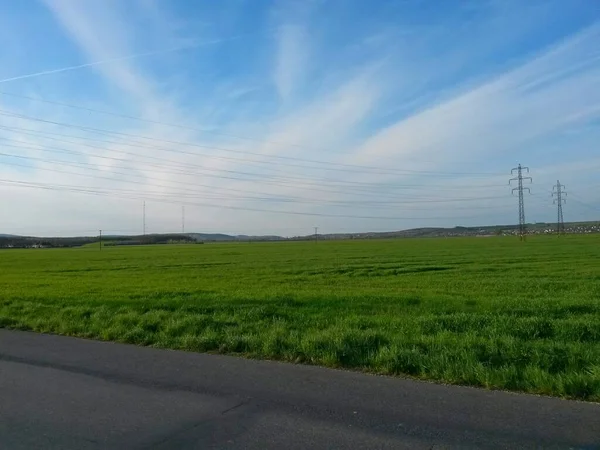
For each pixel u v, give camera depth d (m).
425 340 9.51
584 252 54.06
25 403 6.56
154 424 5.79
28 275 35.69
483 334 10.52
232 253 70.56
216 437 5.41
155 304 16.34
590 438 5.24
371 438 5.30
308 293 19.61
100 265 47.31
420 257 51.06
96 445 5.26
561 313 13.52
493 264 38.81
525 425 5.59
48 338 11.26
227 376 7.75
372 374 7.78
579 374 7.04
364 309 14.77
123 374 7.93
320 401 6.48
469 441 5.20
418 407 6.20
